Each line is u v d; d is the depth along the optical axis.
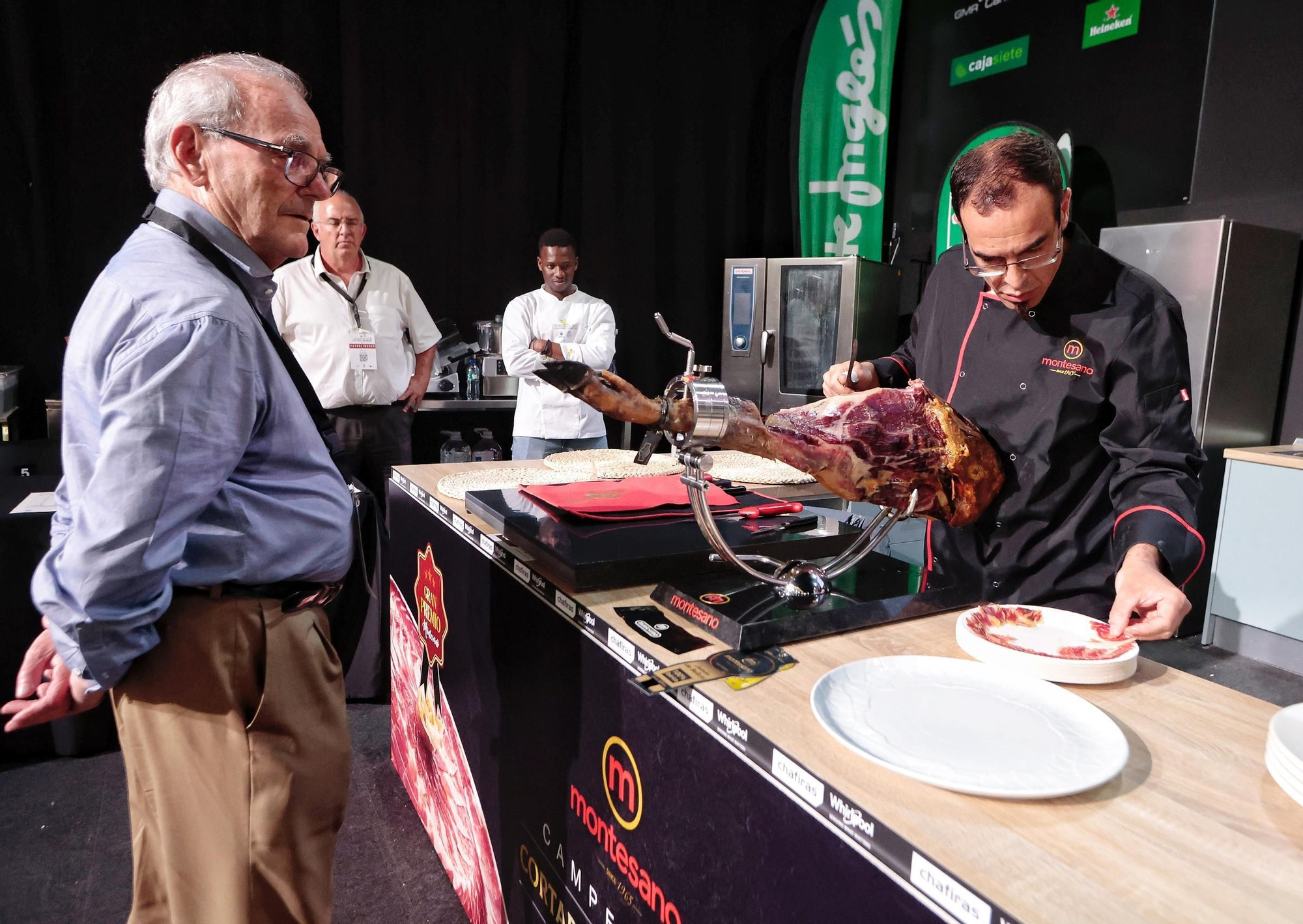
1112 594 1.36
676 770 0.91
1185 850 0.61
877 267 4.04
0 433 3.08
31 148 3.24
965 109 4.28
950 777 0.67
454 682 1.68
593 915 1.14
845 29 4.23
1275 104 3.14
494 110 3.97
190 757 1.09
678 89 4.30
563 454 2.15
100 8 3.30
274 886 1.14
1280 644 3.05
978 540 1.47
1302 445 3.18
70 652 0.97
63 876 1.80
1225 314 3.07
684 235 4.45
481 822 1.57
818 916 0.71
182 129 1.09
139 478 0.93
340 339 2.96
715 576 1.17
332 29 3.68
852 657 0.95
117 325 0.97
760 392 4.16
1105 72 3.66
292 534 1.15
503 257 4.10
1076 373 1.30
